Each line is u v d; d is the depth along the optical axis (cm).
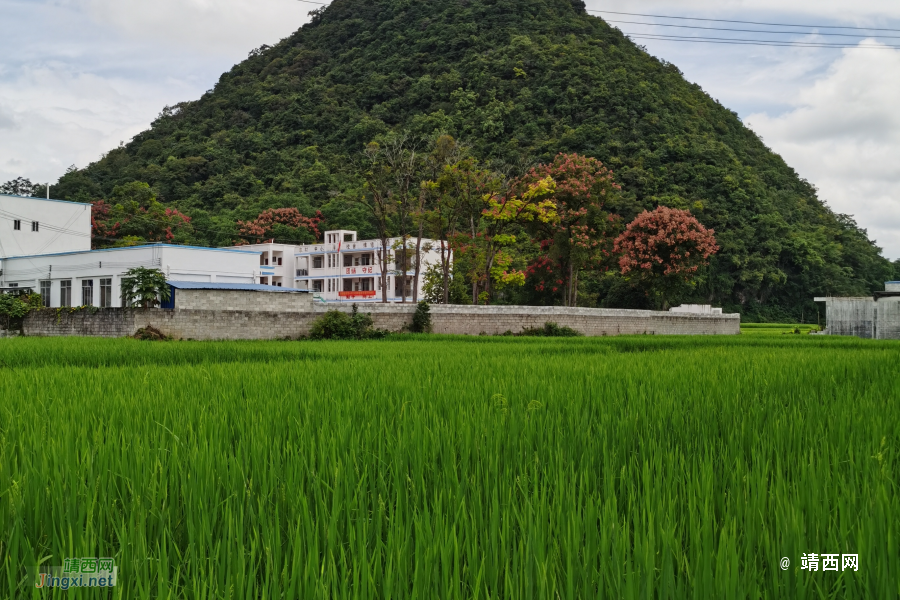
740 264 7262
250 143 10269
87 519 319
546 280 4812
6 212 4475
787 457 452
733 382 886
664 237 4672
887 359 1356
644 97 9056
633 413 609
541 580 250
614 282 6259
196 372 1005
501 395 701
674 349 1880
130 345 1670
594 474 405
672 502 337
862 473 403
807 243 7806
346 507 343
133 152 11325
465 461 436
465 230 5344
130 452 436
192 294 2872
